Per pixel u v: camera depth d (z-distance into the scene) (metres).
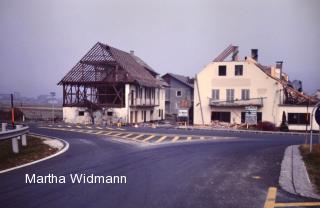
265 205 7.01
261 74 40.34
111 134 24.53
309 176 9.85
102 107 43.16
